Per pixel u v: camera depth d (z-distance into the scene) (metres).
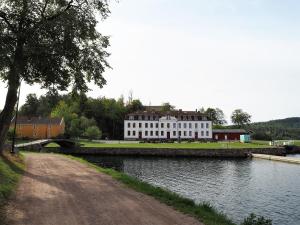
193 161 65.12
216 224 12.59
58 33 24.11
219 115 187.38
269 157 69.69
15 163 27.56
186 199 16.59
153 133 124.00
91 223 11.97
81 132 111.75
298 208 27.06
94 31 26.42
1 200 14.27
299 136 171.12
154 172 47.78
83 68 27.17
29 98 154.38
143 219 12.77
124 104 153.38
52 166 30.50
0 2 24.53
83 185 20.00
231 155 77.75
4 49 22.94
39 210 13.48
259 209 26.62
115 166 54.97
